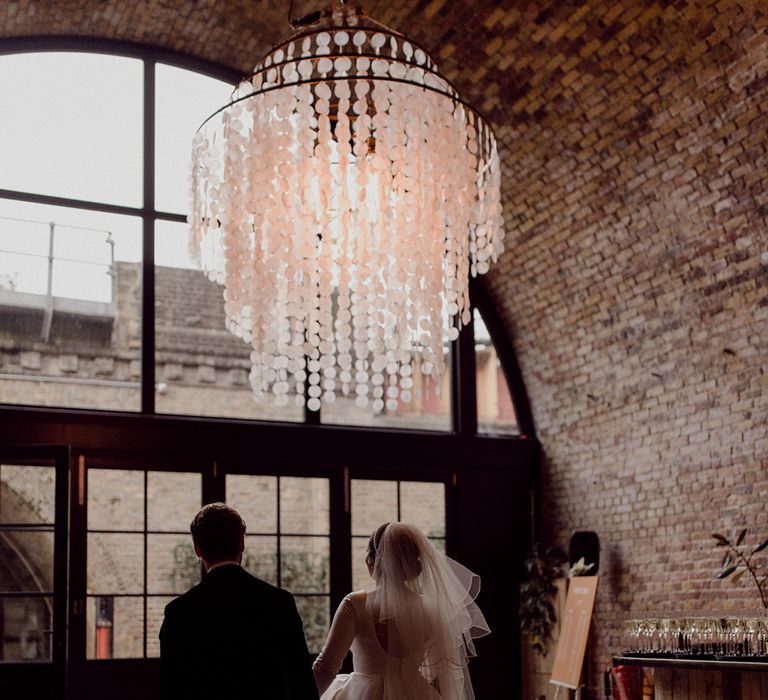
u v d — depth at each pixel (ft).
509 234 29.40
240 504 31.14
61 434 25.25
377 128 14.51
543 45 23.47
